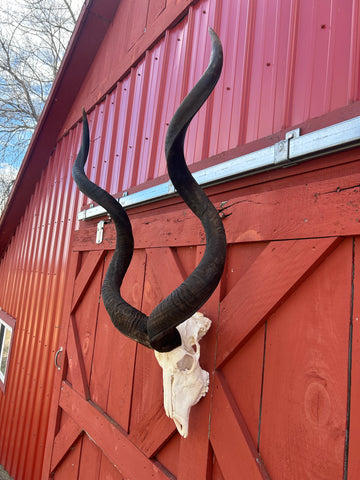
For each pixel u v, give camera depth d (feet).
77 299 8.36
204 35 6.32
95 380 7.08
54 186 14.62
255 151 4.02
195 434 4.25
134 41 9.42
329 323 3.13
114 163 8.98
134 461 5.27
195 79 6.34
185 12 7.07
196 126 5.89
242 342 3.89
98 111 11.16
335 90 3.71
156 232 5.77
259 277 3.81
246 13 5.30
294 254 3.46
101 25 11.71
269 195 3.86
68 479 7.59
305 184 3.48
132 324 3.17
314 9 4.14
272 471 3.41
